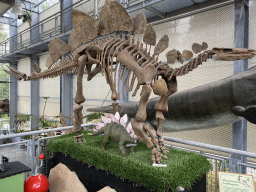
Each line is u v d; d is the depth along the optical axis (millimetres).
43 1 9023
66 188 2289
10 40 11281
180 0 4133
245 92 3252
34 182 2021
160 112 2383
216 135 4207
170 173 1725
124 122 2363
